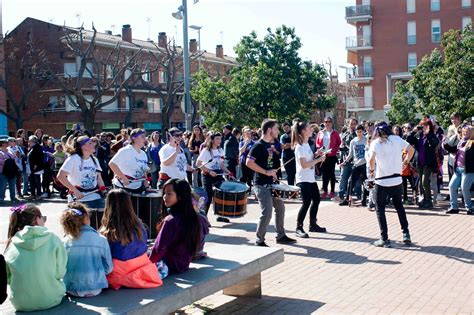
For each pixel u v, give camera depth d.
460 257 8.73
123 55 54.44
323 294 7.02
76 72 53.44
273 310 6.47
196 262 6.58
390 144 9.56
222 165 12.37
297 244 10.02
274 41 35.50
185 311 6.50
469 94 27.14
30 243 4.86
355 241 10.19
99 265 5.34
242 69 35.72
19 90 54.97
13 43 54.22
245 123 34.69
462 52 28.34
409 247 9.55
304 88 35.94
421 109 36.06
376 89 61.47
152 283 5.55
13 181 18.55
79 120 53.28
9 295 5.32
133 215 5.63
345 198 15.16
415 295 6.83
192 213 6.09
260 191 9.55
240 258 6.74
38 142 19.44
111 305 4.98
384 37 61.09
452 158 14.88
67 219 5.36
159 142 16.31
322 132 16.38
